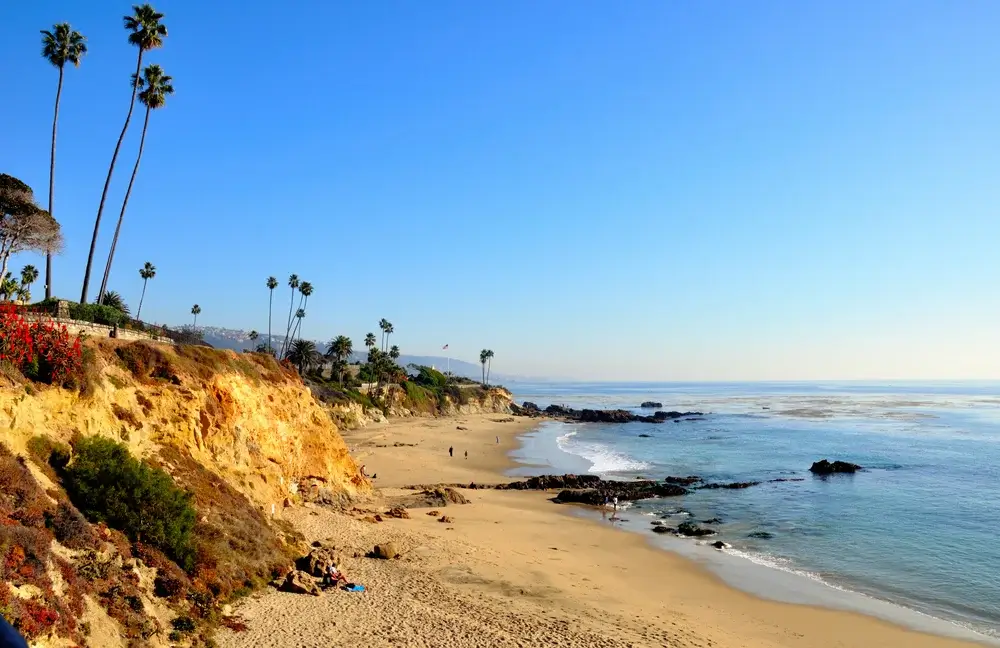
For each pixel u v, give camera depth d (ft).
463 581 83.15
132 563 56.44
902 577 98.02
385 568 85.10
